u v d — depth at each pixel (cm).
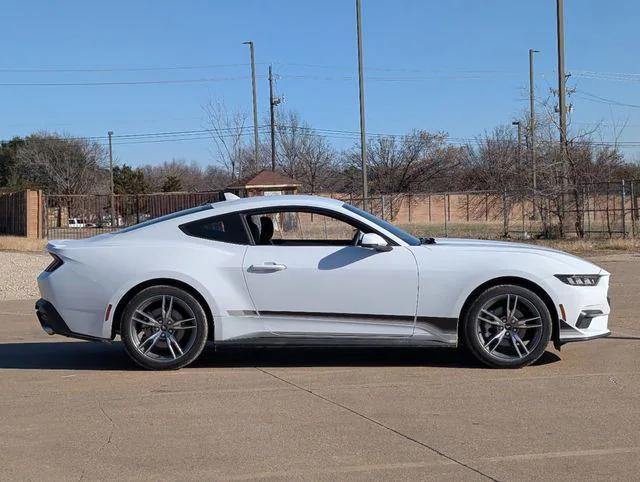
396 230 749
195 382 678
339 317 707
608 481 436
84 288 709
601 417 560
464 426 540
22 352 834
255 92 4272
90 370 734
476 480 439
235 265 707
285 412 580
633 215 2453
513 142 5166
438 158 5497
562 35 2561
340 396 625
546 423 546
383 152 5509
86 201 3981
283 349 830
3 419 568
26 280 1588
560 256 721
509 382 667
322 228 771
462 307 707
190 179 7469
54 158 6334
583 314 712
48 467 467
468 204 4478
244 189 3481
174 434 529
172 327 711
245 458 479
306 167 5575
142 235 725
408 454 484
